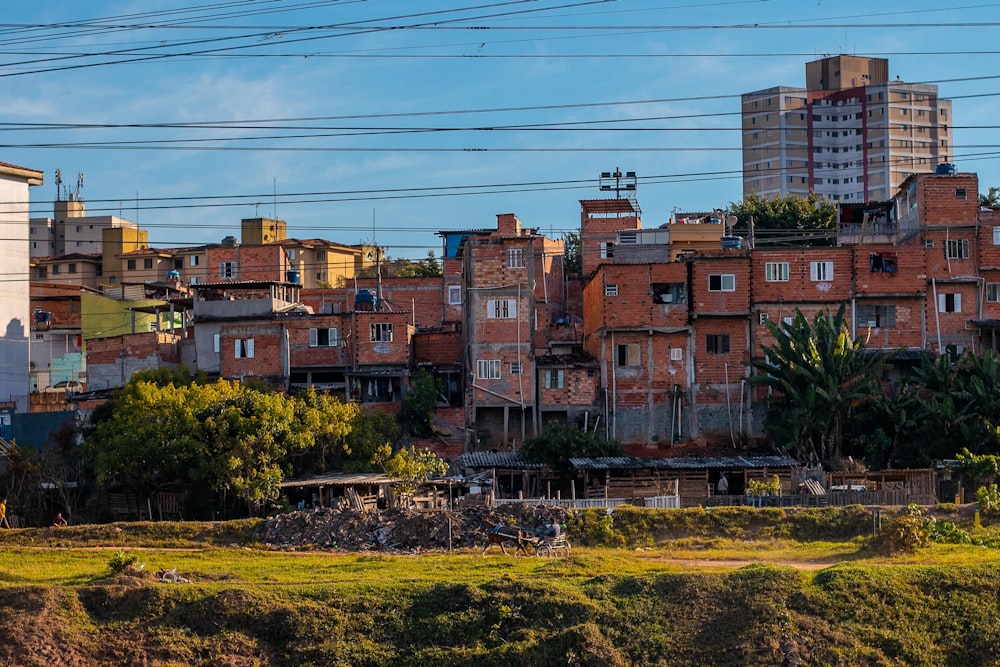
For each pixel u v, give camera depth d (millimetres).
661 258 101312
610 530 59969
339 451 74000
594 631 42156
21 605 43750
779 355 78312
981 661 42375
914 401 76500
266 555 57031
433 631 43375
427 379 84062
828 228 119938
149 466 69938
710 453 82188
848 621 43438
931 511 62156
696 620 43188
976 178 87875
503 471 75312
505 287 85625
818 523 60469
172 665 41625
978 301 86562
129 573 48406
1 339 95938
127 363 92562
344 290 108062
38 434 84375
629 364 84875
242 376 87875
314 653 42438
